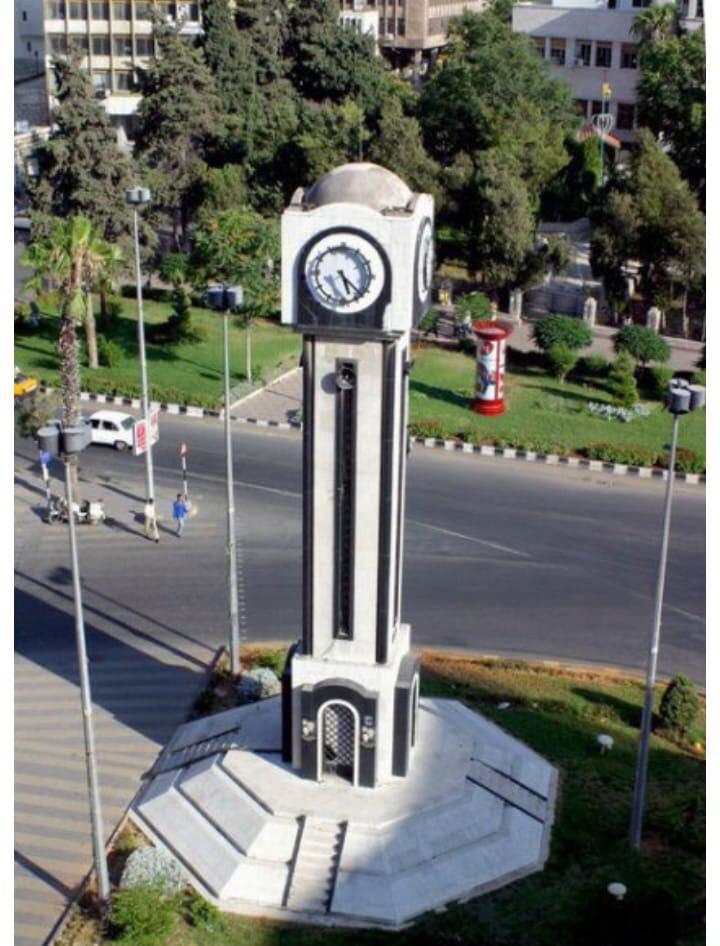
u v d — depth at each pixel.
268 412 75.81
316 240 35.25
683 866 37.59
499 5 141.75
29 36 161.38
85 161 84.56
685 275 88.44
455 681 47.69
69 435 32.72
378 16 158.88
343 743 39.88
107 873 36.19
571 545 60.06
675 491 67.12
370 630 38.84
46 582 55.28
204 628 51.81
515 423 74.06
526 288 90.75
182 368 81.12
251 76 110.06
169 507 63.12
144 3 128.12
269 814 38.69
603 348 86.56
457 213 93.06
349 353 36.38
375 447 36.94
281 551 58.81
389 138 94.06
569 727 45.03
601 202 90.62
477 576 56.62
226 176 97.50
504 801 40.09
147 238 88.25
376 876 36.75
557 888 36.44
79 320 58.06
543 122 103.88
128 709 45.97
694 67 107.19
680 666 49.69
